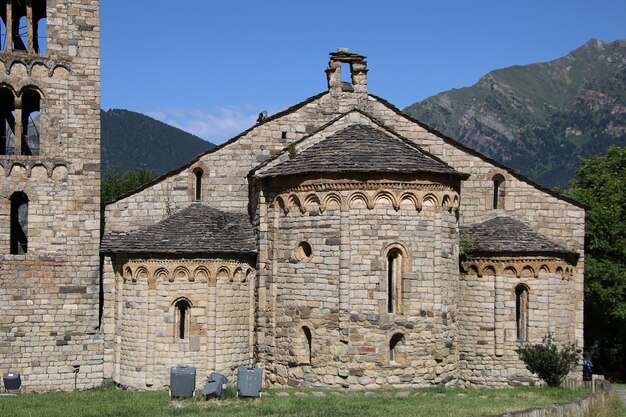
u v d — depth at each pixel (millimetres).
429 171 33844
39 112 38719
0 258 36906
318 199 34094
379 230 33500
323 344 33656
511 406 28047
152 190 39812
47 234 37594
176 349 35625
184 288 35812
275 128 40469
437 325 34062
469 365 38062
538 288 37875
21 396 33344
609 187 55500
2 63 37500
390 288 33906
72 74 38344
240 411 26156
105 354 37781
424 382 33750
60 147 38031
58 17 38281
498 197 41031
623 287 49688
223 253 36062
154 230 37844
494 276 37969
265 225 36125
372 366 33094
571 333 39469
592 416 25906
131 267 36438
